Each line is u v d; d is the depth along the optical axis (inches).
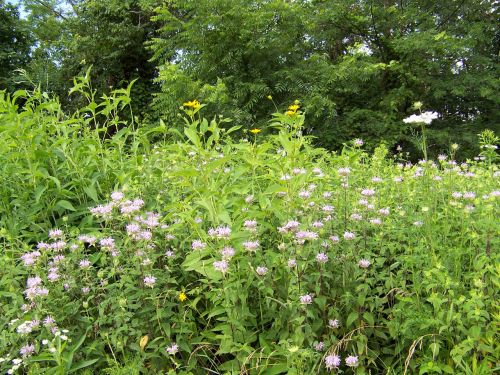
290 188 100.2
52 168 132.1
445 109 511.2
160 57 561.0
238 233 91.7
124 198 104.9
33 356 82.4
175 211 109.8
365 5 488.4
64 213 130.1
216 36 420.2
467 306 75.9
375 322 90.7
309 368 80.7
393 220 108.4
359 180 136.0
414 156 453.1
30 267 94.4
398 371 83.7
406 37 450.6
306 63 441.1
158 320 89.3
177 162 136.6
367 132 455.2
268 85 427.8
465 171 163.9
